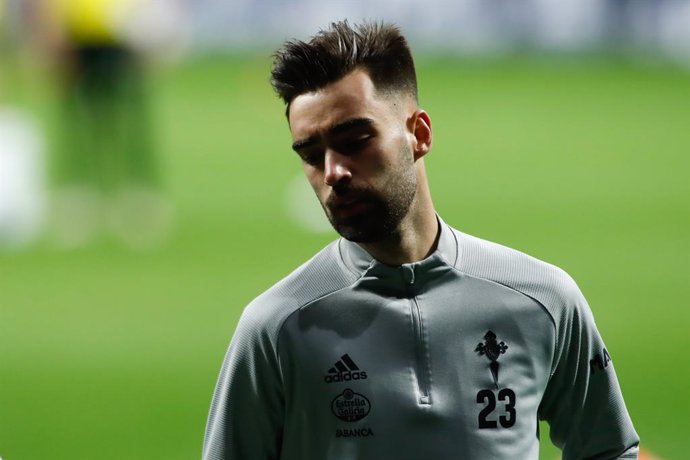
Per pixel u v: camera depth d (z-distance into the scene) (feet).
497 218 138.00
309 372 27.37
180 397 72.49
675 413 67.15
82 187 153.28
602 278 105.81
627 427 29.73
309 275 28.02
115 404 71.20
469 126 228.02
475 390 27.30
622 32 321.32
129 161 160.86
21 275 109.81
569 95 272.51
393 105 26.21
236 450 28.30
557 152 197.47
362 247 27.73
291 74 25.86
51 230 132.46
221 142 210.38
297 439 27.91
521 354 27.73
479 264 28.19
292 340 27.48
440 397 27.09
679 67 315.17
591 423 29.68
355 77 25.63
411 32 304.91
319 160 26.18
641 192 158.10
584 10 319.88
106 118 153.79
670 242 122.93
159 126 227.20
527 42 318.45
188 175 174.19
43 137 207.00
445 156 193.67
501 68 314.35
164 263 114.11
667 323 89.35
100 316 93.86
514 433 27.45
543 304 28.02
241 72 303.48
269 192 158.71
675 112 246.06
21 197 127.65
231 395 28.07
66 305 97.76
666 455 59.67
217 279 106.11
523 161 187.62
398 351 27.25
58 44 141.79
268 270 109.50
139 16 139.33
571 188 161.89
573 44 321.52
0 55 268.41
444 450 26.91
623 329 87.56
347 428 27.17
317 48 25.71
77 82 148.56
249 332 27.81
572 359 28.94
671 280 104.83
